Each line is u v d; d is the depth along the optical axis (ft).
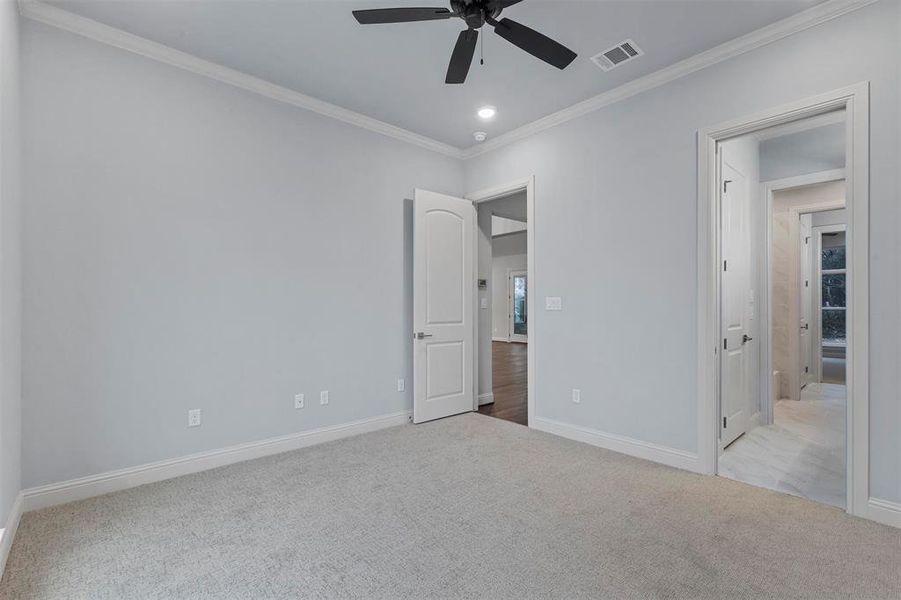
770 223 13.62
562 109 12.07
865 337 7.52
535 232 13.02
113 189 8.80
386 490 8.77
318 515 7.75
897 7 7.27
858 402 7.59
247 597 5.62
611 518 7.61
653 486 8.92
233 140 10.38
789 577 5.98
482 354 16.42
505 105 11.89
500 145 14.14
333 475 9.53
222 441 10.15
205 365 9.93
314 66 10.06
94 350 8.57
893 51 7.32
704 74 9.52
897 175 7.27
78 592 5.69
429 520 7.57
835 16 7.82
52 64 8.18
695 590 5.73
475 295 15.42
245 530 7.23
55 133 8.20
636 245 10.68
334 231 12.18
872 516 7.47
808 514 7.73
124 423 8.89
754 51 8.80
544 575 6.06
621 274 10.98
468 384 14.98
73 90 8.39
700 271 9.57
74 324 8.36
